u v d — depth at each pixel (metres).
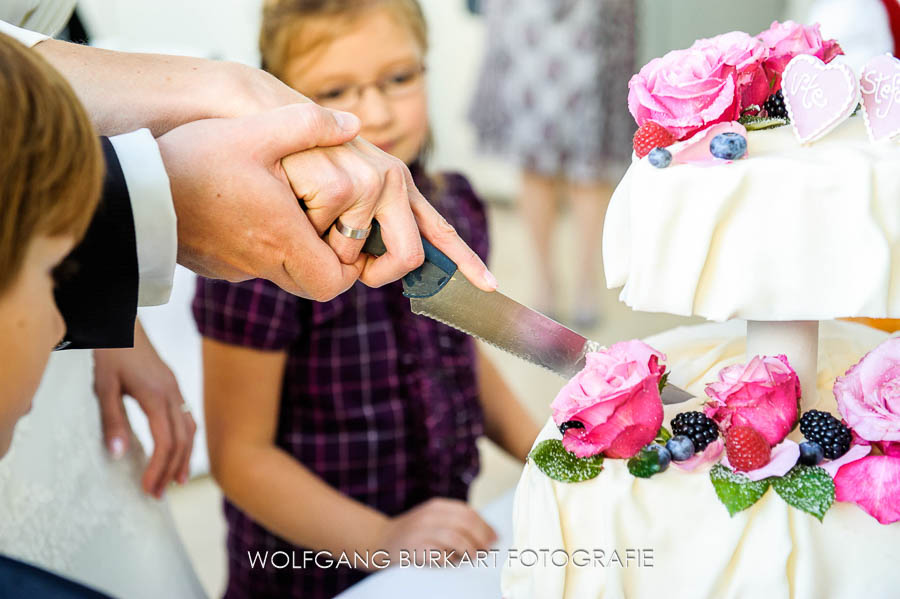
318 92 1.41
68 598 0.58
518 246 4.02
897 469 0.65
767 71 0.80
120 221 0.62
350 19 1.34
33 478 0.94
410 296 0.79
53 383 0.99
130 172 0.63
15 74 0.47
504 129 3.54
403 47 1.40
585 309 3.27
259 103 0.77
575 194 3.41
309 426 1.37
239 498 1.30
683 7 3.95
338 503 1.28
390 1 1.38
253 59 3.12
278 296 1.26
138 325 1.18
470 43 4.40
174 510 2.26
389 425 1.37
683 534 0.67
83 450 1.04
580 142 3.35
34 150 0.47
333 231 0.75
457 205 1.54
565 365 0.80
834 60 0.81
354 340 1.33
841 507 0.66
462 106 4.50
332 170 0.71
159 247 0.64
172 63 0.80
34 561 0.93
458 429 1.41
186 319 2.20
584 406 0.68
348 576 1.34
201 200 0.69
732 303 0.66
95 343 0.66
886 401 0.67
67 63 0.77
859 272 0.63
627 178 0.71
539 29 3.40
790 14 3.83
